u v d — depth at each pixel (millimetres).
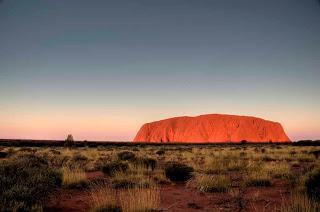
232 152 29828
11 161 11234
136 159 16219
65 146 60562
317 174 9273
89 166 16703
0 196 6781
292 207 6840
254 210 7285
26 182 7914
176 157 26047
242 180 11547
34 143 67188
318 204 7004
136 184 10516
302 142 74625
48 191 8234
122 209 7168
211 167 14992
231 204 8000
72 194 9547
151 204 7238
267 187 10633
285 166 14758
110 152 33156
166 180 12031
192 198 8914
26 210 6750
